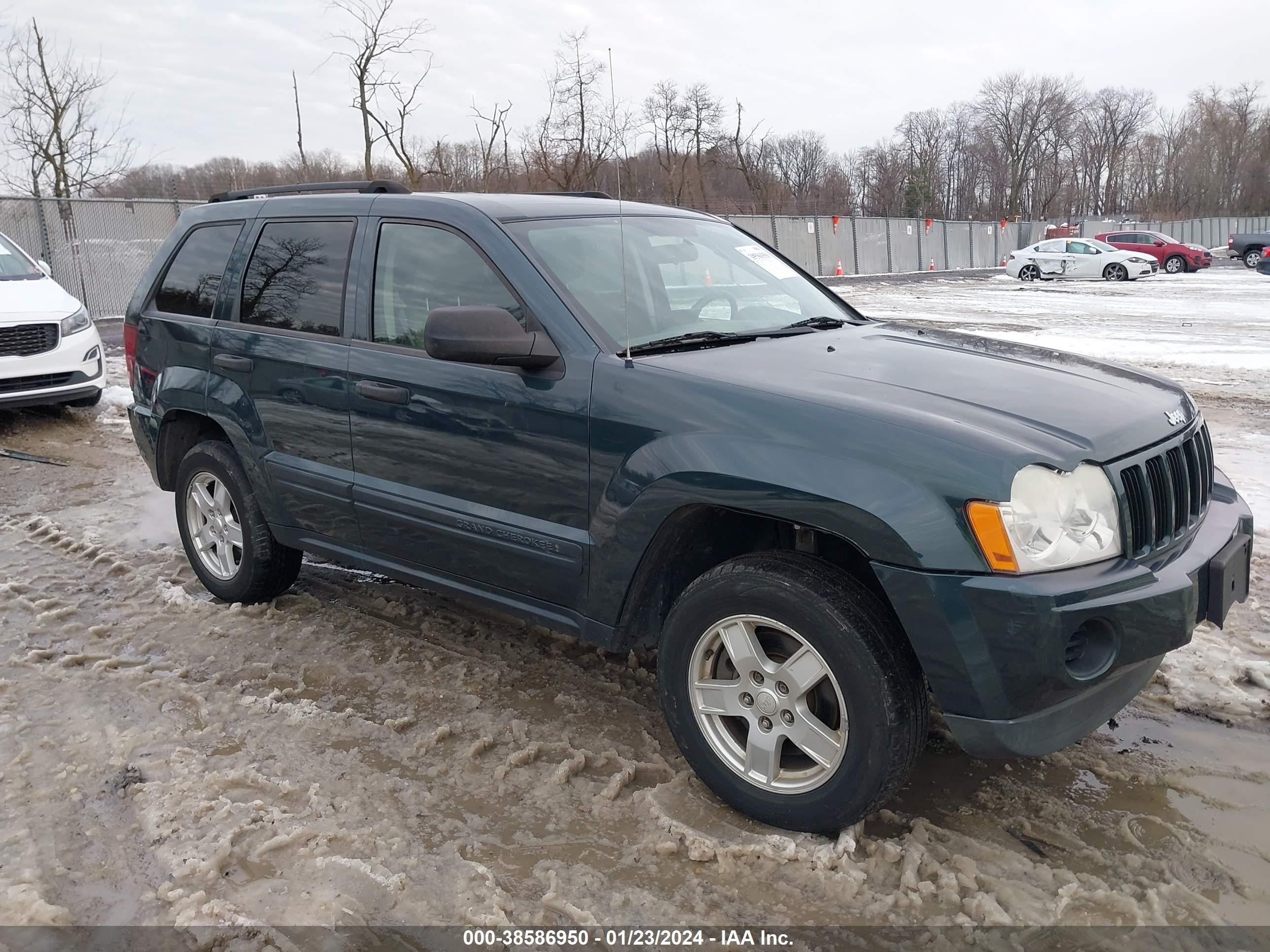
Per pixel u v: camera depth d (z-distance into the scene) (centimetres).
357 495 380
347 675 393
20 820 294
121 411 932
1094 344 1338
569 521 319
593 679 390
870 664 260
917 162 8106
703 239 414
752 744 287
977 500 247
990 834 287
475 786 314
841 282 2984
